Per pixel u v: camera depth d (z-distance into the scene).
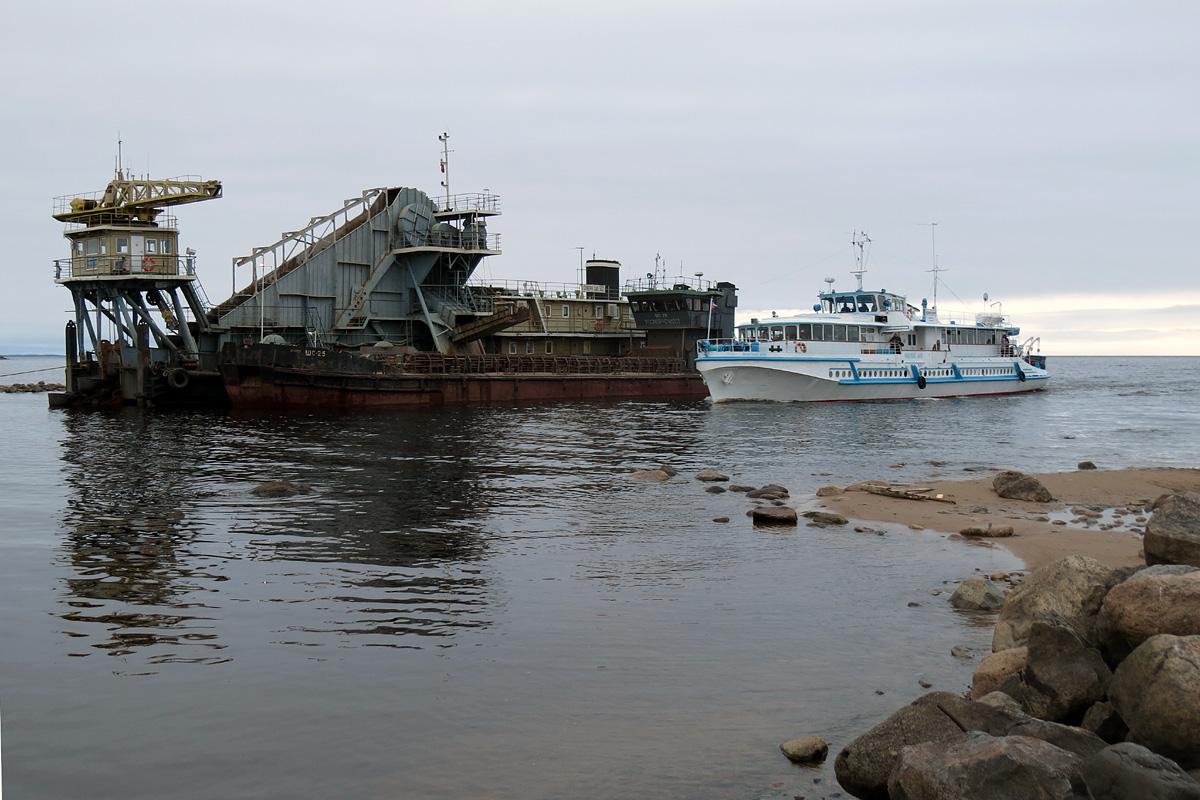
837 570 18.00
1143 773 7.86
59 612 15.13
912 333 73.62
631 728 10.81
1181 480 29.44
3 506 24.62
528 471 31.80
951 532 21.62
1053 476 30.17
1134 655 9.44
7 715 11.23
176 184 59.66
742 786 9.49
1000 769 7.86
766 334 67.50
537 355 76.19
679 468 33.34
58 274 62.28
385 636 13.98
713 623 14.62
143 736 10.69
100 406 62.00
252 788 9.56
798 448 40.22
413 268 71.50
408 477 30.11
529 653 13.23
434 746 10.40
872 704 11.43
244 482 28.77
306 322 66.81
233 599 15.88
